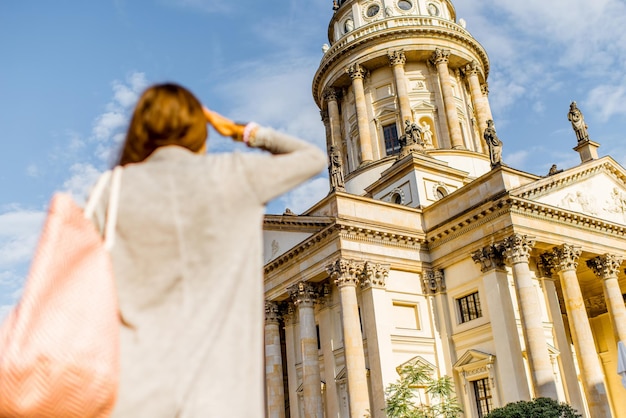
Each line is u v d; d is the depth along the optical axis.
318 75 76.12
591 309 56.34
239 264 2.67
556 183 46.94
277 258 49.78
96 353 2.12
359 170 66.00
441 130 68.31
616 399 52.81
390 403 38.84
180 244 2.56
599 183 51.28
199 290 2.57
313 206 48.53
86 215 2.55
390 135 69.38
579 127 52.75
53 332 2.05
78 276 2.20
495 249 44.06
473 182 46.50
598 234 48.62
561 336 44.78
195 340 2.50
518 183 45.41
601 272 48.19
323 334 48.84
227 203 2.68
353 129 72.31
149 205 2.58
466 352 44.44
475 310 45.50
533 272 46.41
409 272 47.81
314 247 47.19
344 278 43.88
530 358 40.06
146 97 2.89
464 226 46.41
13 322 2.06
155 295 2.51
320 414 44.75
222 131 3.28
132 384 2.33
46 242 2.20
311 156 3.04
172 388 2.38
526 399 40.22
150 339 2.44
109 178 2.69
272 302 51.22
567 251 45.28
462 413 43.97
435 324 46.81
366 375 43.12
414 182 54.44
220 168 2.75
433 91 70.75
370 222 46.19
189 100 2.96
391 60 69.69
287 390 55.16
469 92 75.38
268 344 50.34
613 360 53.75
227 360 2.54
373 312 43.78
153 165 2.73
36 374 1.98
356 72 71.12
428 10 76.69
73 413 2.06
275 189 2.83
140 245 2.53
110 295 2.26
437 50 70.31
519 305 41.53
